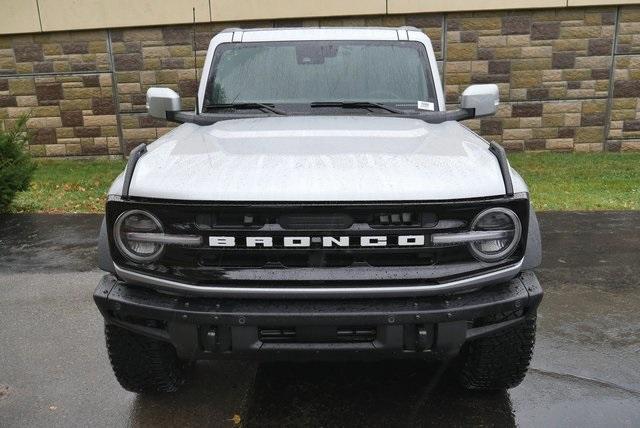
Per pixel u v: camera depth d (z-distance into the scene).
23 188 7.70
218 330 2.65
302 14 10.15
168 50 10.53
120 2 10.25
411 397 3.36
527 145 10.82
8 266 5.68
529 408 3.25
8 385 3.54
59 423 3.16
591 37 10.34
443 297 2.66
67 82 10.78
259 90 4.13
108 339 3.10
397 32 4.41
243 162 2.79
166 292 2.70
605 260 5.61
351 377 3.57
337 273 2.58
